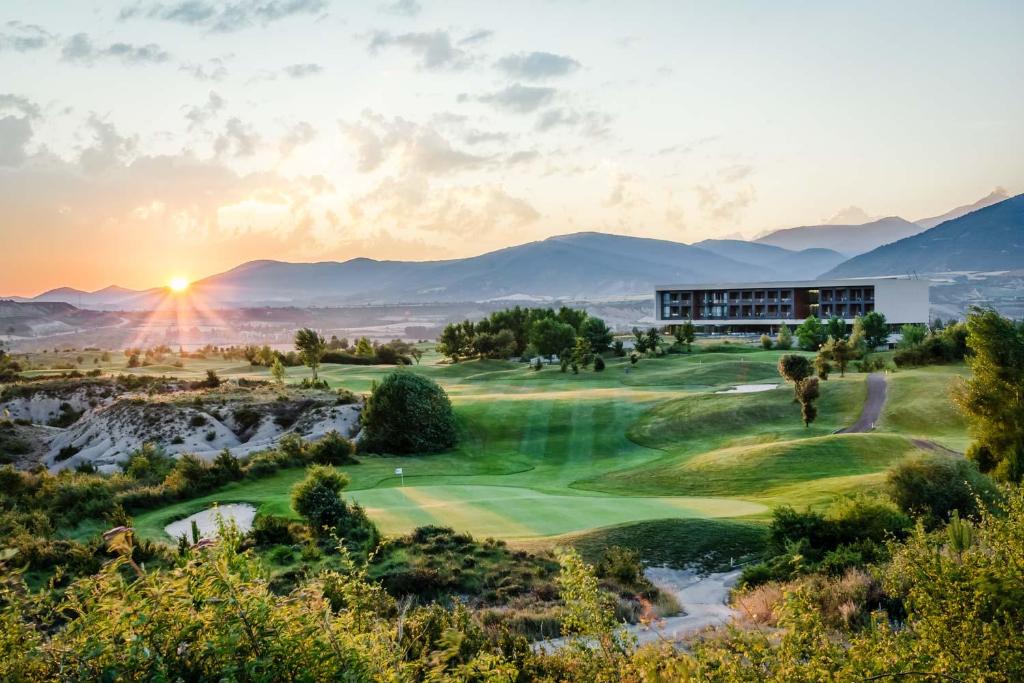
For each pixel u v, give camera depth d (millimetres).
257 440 70500
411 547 28516
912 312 162000
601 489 48062
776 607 7914
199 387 96062
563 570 10875
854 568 20016
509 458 62219
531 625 19234
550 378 106438
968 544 17188
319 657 5852
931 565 8570
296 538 30422
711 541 28000
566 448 64562
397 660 6902
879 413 66812
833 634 14711
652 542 28062
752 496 41469
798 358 71250
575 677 10484
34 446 76625
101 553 25266
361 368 126312
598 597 10797
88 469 58094
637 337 130875
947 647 7430
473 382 106625
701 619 20156
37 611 6539
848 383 76438
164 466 52562
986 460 39656
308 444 57125
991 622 7738
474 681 8609
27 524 33594
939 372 82625
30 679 5582
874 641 7703
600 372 109062
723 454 52781
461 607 14312
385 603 14305
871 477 39656
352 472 53219
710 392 81125
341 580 8203
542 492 45875
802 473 46406
